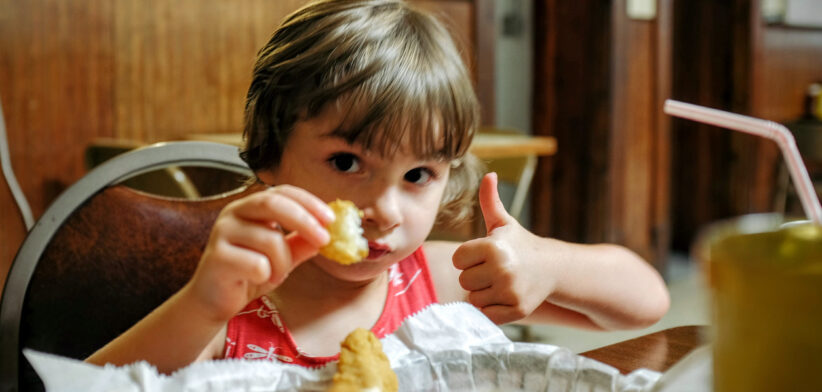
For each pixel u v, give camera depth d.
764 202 4.05
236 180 1.43
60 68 2.35
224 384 0.54
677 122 4.27
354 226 0.59
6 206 2.30
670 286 3.51
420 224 0.76
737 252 0.40
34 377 0.88
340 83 0.72
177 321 0.63
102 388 0.51
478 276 0.77
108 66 2.44
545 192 3.69
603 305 0.87
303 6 0.87
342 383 0.53
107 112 2.45
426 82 0.74
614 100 3.37
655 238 3.61
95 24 2.40
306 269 0.87
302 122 0.74
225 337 0.83
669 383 0.51
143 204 0.97
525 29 3.71
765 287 0.37
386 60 0.74
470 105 0.80
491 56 3.32
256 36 2.73
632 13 3.39
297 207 0.57
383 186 0.73
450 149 0.77
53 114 2.35
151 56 2.51
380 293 0.93
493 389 0.59
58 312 0.90
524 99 3.76
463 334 0.63
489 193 0.84
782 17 4.03
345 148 0.72
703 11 4.05
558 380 0.58
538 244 0.83
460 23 3.20
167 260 0.96
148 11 2.49
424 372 0.59
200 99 2.63
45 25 2.31
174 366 0.64
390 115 0.71
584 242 3.53
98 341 0.92
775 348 0.37
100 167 0.95
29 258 0.89
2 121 2.19
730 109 4.01
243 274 0.58
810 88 4.27
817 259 0.39
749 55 3.89
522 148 2.45
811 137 3.88
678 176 4.30
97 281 0.92
